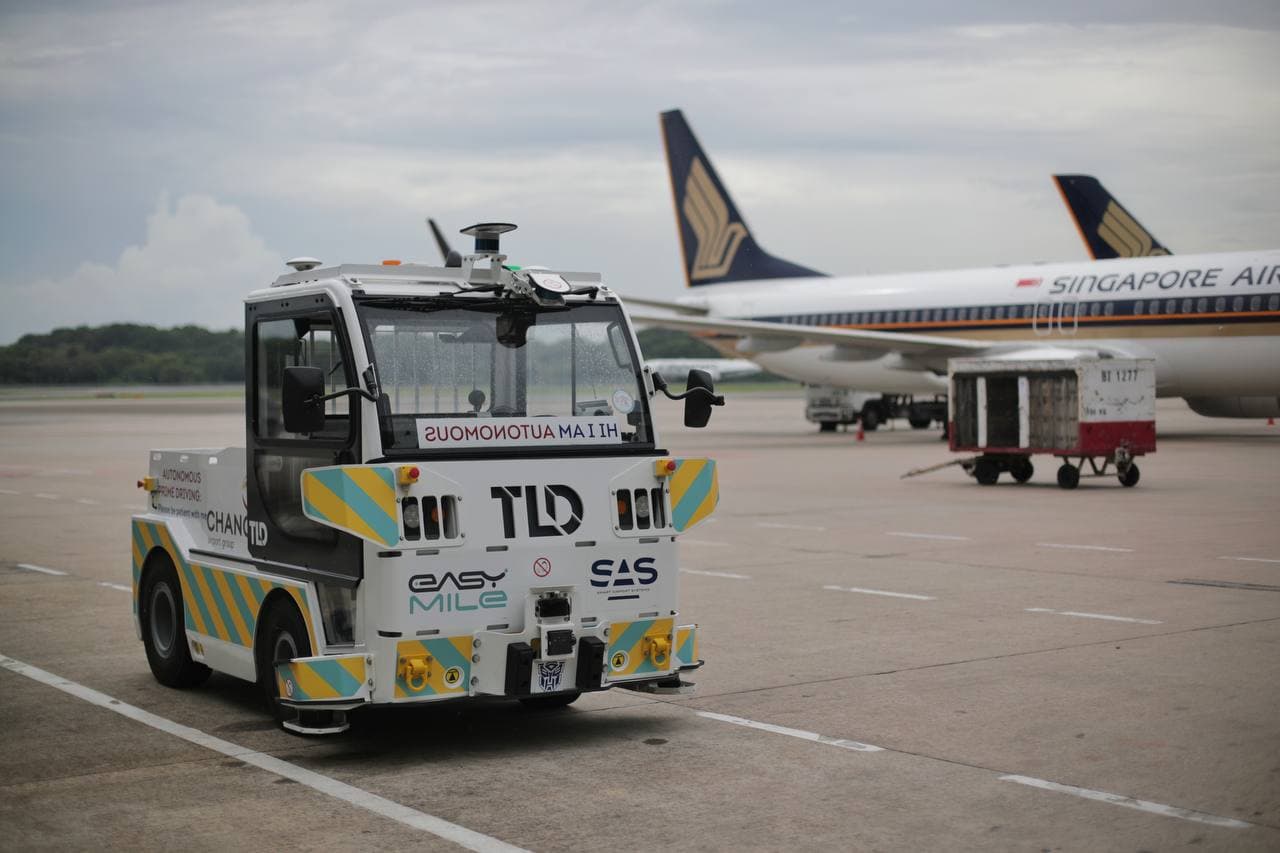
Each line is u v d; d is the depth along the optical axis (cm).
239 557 869
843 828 613
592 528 781
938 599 1267
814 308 4416
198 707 882
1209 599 1242
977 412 2548
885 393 4403
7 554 1673
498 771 721
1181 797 653
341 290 755
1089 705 843
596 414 800
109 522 2052
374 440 736
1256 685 895
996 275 3900
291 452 808
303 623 782
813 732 793
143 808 655
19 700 904
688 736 791
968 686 905
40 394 12688
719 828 616
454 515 742
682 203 5012
